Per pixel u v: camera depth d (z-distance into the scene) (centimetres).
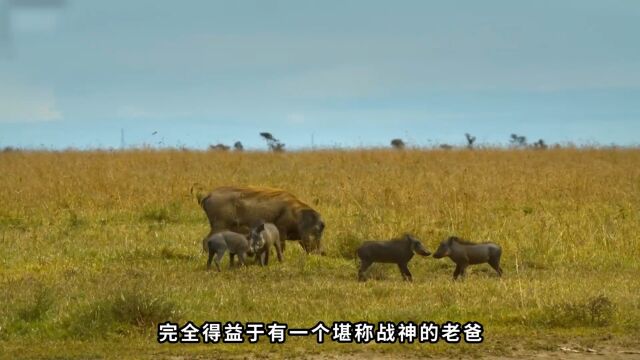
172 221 5525
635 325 3081
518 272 4031
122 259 4341
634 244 4591
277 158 9494
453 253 3909
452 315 3186
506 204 5897
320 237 4516
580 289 3600
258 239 4188
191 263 4288
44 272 4031
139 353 2789
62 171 7544
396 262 3906
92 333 2966
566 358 2745
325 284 3772
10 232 5066
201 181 7075
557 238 4688
